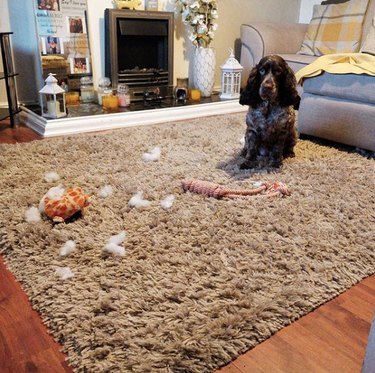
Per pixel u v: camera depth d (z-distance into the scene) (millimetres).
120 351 776
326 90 2104
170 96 3098
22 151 1927
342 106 2055
